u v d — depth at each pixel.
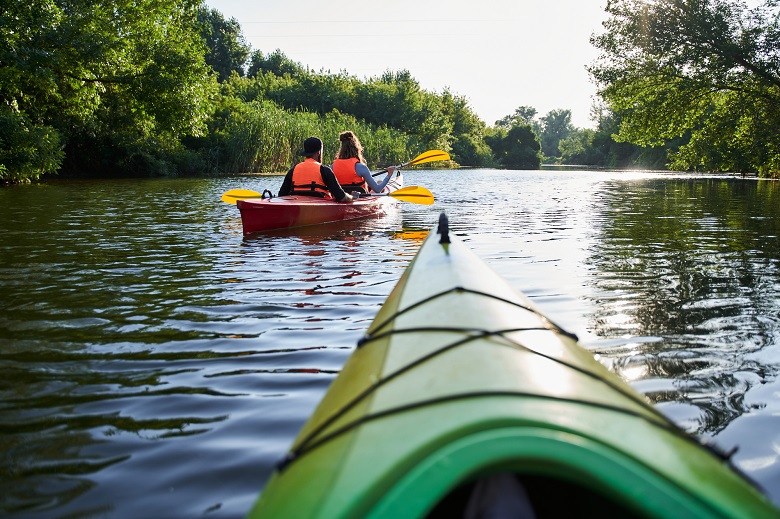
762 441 2.12
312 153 8.30
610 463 0.98
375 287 4.48
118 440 2.17
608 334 3.34
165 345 3.20
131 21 19.69
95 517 1.71
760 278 4.74
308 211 7.75
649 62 18.52
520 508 1.18
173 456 2.06
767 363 2.88
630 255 5.79
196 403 2.49
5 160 16.62
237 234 7.27
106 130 23.83
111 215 9.37
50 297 4.16
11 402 2.49
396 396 1.29
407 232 7.43
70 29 17.22
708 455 1.17
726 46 16.94
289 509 0.99
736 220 8.86
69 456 2.06
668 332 3.36
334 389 1.62
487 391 1.20
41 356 3.03
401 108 50.91
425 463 0.97
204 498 1.80
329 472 1.04
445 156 10.22
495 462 0.97
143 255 5.79
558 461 0.97
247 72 68.25
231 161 29.17
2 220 8.55
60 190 15.28
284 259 5.61
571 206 11.29
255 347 3.17
